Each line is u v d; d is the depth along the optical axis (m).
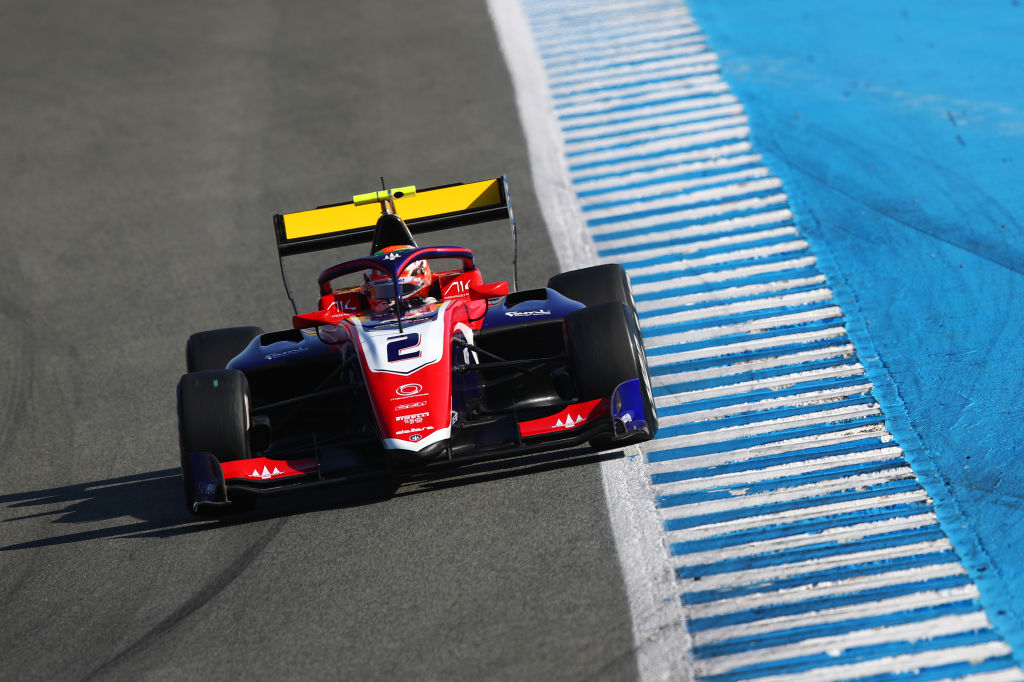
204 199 50.53
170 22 74.38
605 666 18.98
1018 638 18.48
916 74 51.00
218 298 41.62
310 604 22.14
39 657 21.97
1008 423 25.69
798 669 18.33
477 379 26.27
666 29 61.38
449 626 20.72
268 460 24.25
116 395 35.38
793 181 42.88
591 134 50.69
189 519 26.77
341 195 48.97
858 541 21.69
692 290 36.00
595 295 28.59
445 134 53.44
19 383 37.25
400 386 23.70
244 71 65.12
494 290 27.19
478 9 69.31
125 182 53.47
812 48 55.84
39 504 29.17
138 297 42.59
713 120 49.66
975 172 41.09
